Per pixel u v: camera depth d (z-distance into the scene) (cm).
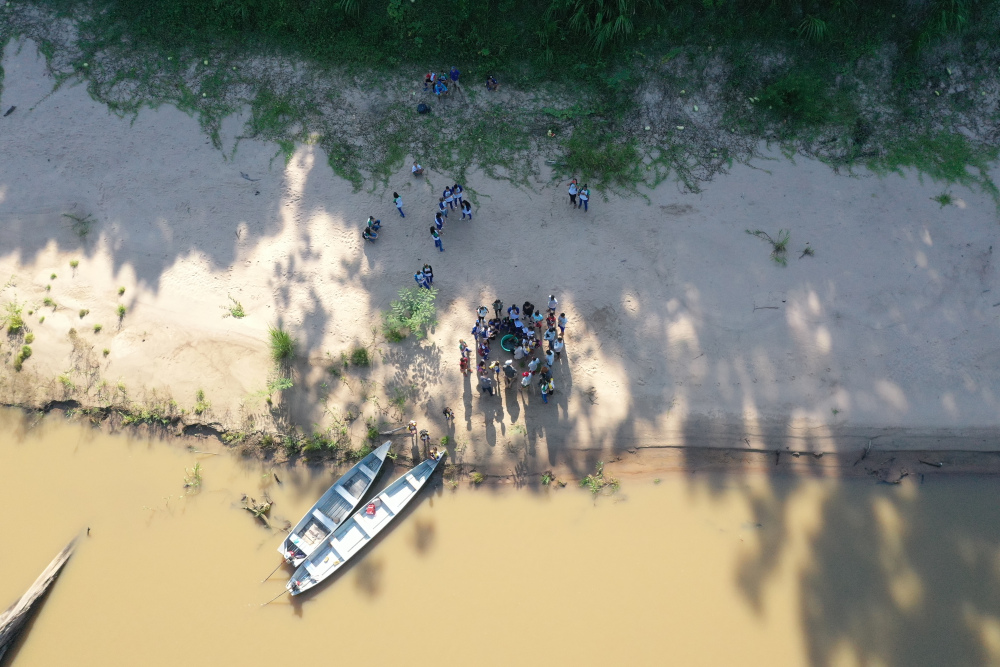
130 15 2677
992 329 2252
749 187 2511
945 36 2639
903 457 2133
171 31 2673
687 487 2112
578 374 2208
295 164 2534
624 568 2000
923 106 2614
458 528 2058
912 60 2644
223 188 2491
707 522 2062
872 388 2188
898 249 2383
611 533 2052
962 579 1962
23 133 2578
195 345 2248
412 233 2416
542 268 2359
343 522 2005
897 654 1873
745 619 1928
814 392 2186
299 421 2158
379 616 1944
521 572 1998
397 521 2053
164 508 2073
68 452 2155
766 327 2262
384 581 1984
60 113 2612
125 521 2058
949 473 2112
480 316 2153
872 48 2645
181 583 1977
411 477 2084
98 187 2492
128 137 2575
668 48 2662
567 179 2527
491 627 1927
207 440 2158
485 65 2650
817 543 2023
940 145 2564
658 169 2542
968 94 2623
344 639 1916
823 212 2456
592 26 2605
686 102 2633
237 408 2175
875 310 2284
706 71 2653
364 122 2602
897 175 2525
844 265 2358
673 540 2039
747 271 2352
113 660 1888
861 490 2098
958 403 2169
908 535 2030
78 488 2102
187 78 2652
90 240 2409
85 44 2673
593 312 2291
